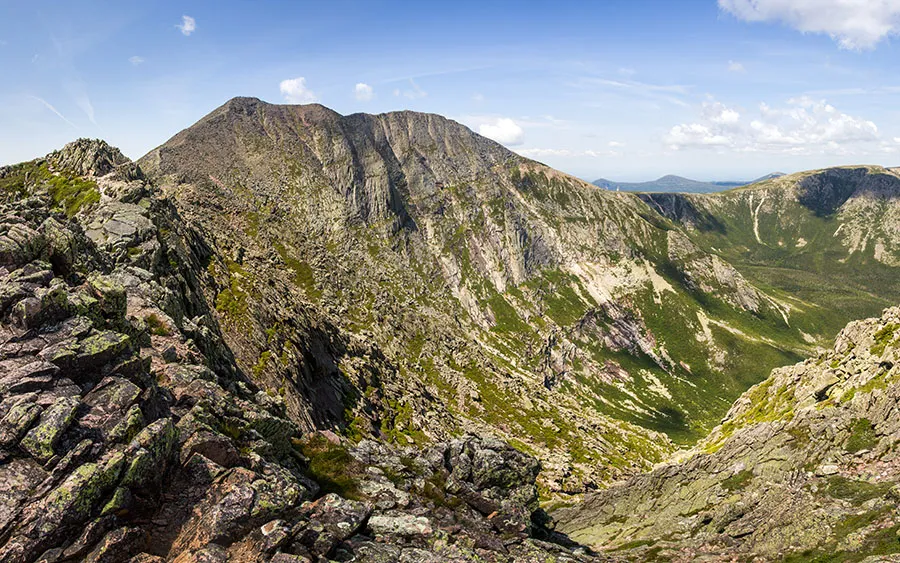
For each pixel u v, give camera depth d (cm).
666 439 18000
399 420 9606
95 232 5653
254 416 2836
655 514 7019
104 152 9169
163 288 4056
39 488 1698
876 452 5412
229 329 7000
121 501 1792
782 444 6525
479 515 3219
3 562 1545
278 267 17562
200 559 1777
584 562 2938
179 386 2686
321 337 10000
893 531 3984
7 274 2441
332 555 2156
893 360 6506
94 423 1952
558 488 10475
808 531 4609
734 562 4806
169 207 8894
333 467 3319
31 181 8325
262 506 2014
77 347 2117
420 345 17688
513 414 15112
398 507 2933
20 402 1855
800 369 9538
